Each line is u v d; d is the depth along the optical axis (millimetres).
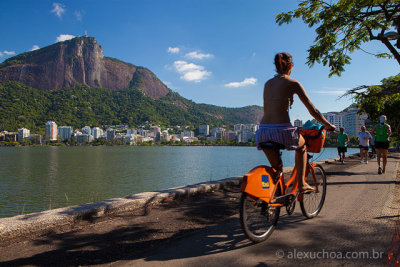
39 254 2625
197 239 2957
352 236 2904
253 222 2787
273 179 2910
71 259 2504
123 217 3846
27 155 111750
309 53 8180
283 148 2758
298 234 3018
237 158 89375
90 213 3748
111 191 26297
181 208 4363
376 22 7418
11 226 3035
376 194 5145
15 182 34438
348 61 8055
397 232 2975
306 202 3518
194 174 40969
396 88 8414
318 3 7410
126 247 2770
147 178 36312
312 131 2992
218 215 3951
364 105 9102
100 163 66938
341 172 8898
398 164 11867
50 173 45344
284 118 2740
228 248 2680
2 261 2482
